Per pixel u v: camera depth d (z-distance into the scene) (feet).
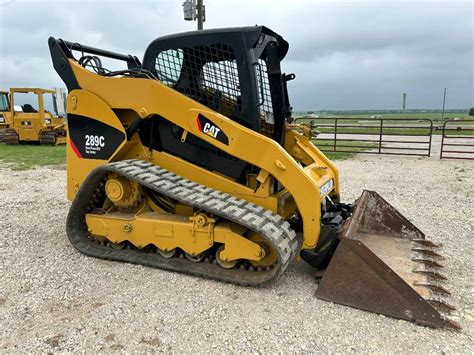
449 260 14.33
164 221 13.48
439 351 9.25
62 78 15.31
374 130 91.40
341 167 36.60
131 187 14.28
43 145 58.29
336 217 14.12
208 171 13.97
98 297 11.74
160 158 14.64
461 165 37.60
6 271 13.53
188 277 13.02
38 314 10.84
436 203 22.75
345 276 11.16
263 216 12.24
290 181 12.25
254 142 12.42
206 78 13.48
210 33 13.07
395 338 9.75
